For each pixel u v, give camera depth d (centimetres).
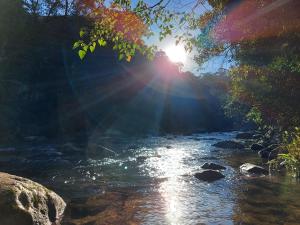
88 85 5238
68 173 1583
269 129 2523
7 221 767
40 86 4681
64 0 5225
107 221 893
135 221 891
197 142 3472
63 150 2398
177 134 5269
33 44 4631
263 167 1673
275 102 1780
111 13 592
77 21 5066
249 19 1398
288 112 1767
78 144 2970
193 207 1012
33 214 812
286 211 941
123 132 5172
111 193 1192
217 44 1722
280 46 1382
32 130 4009
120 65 5644
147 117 5950
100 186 1305
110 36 611
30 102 4447
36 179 1438
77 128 4716
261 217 898
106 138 3941
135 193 1193
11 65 4162
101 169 1698
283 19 1223
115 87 5541
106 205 1041
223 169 1656
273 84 1727
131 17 590
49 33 5022
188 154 2341
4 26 3850
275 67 1539
